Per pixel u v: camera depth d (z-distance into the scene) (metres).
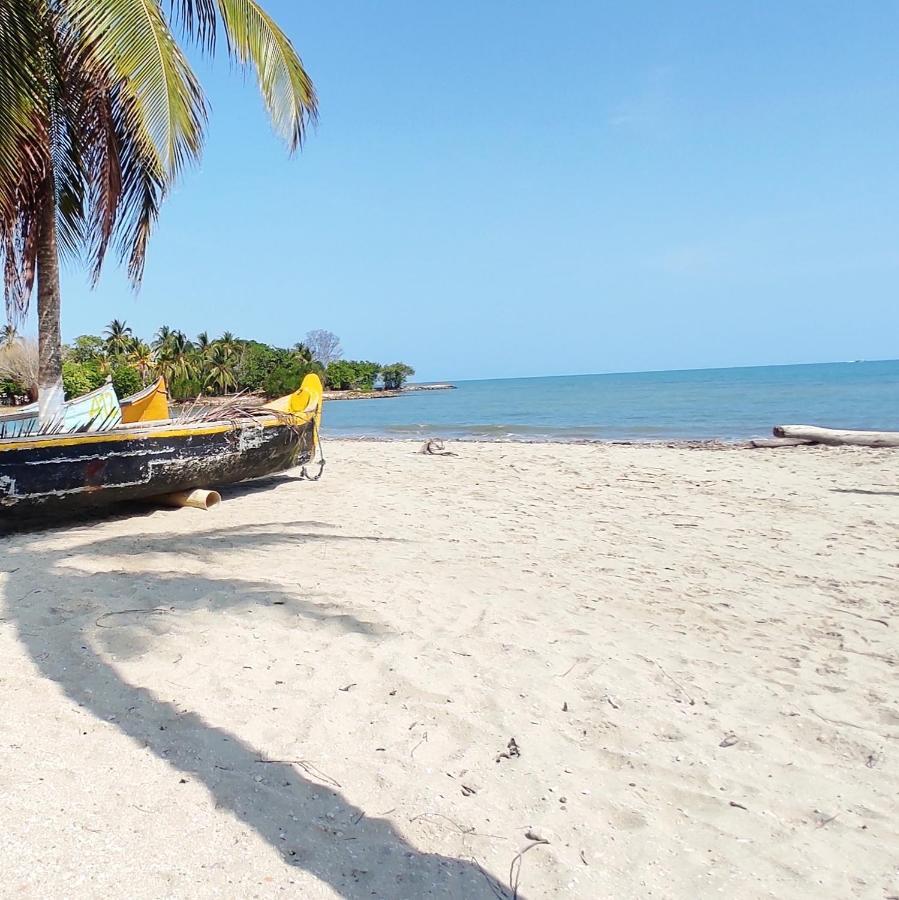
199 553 5.80
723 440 23.36
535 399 68.31
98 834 2.15
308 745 2.84
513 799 2.60
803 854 2.40
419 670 3.64
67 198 10.04
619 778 2.81
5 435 7.11
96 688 3.18
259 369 81.50
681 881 2.22
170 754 2.67
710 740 3.17
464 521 8.41
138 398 11.72
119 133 9.00
